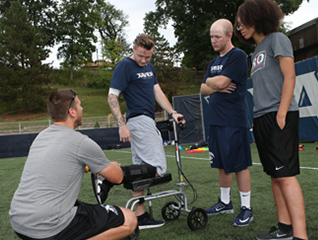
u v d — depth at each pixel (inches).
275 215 106.7
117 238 72.8
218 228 97.7
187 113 548.4
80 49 1927.9
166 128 106.7
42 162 66.0
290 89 74.0
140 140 99.5
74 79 2038.6
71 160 67.7
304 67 345.1
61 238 64.6
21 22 1381.6
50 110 72.2
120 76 100.0
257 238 86.0
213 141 108.7
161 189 168.6
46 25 1905.8
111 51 1712.6
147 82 104.0
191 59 1249.4
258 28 79.4
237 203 126.3
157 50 1425.9
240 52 102.1
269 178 172.7
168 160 319.0
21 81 1370.6
